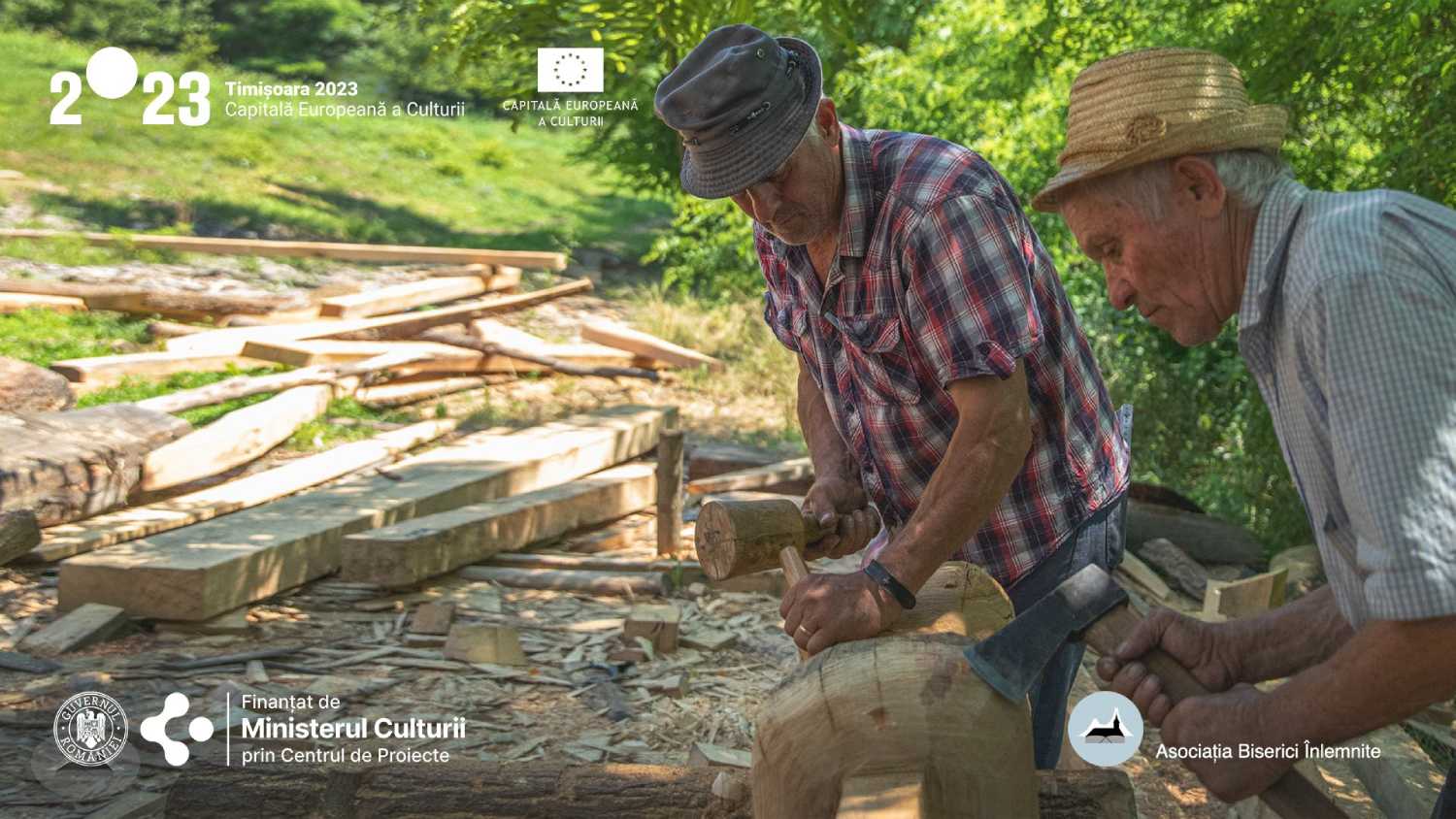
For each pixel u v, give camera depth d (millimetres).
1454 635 1451
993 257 2207
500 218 17875
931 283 2232
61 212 13391
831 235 2357
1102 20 8203
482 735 4105
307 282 12094
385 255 12492
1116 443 2635
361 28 22297
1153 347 9109
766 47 2184
